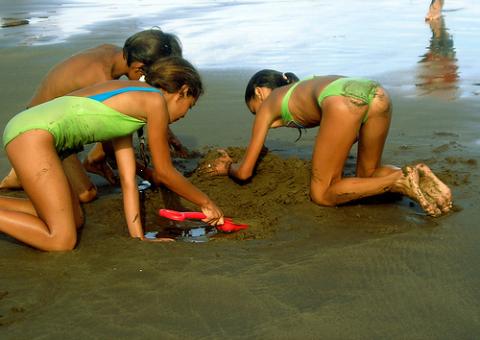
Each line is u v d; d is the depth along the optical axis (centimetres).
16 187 399
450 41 872
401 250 290
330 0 1448
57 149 310
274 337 224
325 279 265
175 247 301
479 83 634
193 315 240
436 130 489
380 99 333
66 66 392
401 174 326
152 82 320
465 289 253
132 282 266
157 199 385
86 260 289
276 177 394
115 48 405
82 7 1495
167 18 1211
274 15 1215
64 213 297
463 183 371
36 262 289
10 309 248
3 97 648
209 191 385
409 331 226
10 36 1047
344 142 332
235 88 656
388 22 1074
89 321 238
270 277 268
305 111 357
